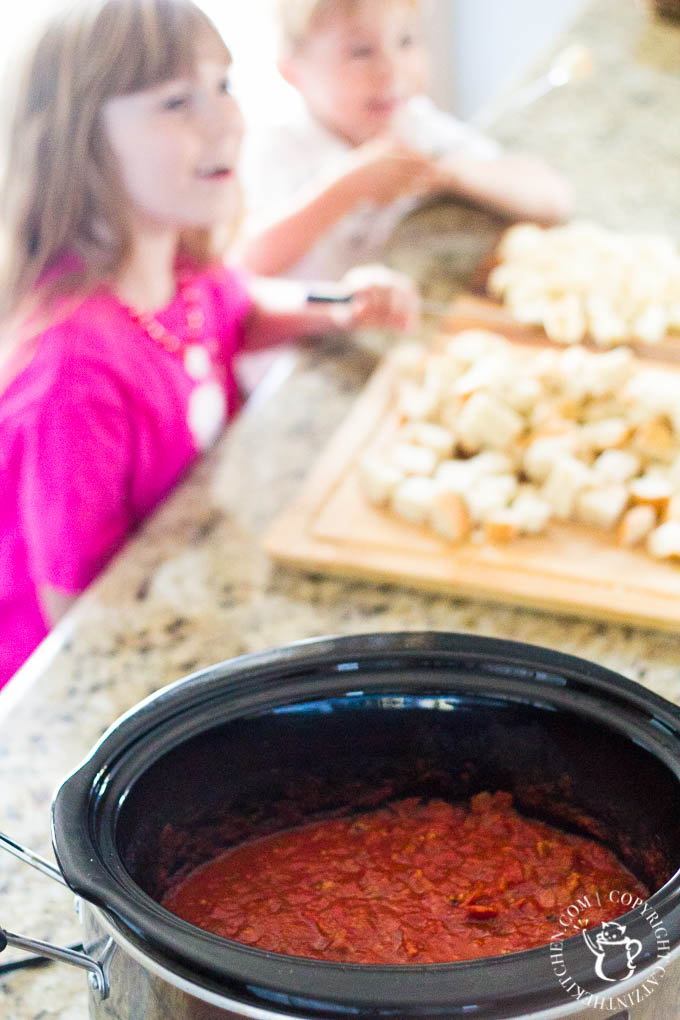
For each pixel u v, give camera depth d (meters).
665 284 1.48
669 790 0.53
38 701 0.86
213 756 0.58
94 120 1.31
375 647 0.61
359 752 0.62
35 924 0.66
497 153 1.97
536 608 0.97
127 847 0.51
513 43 3.54
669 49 2.28
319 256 2.03
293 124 2.17
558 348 1.42
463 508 1.04
